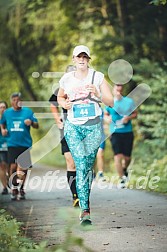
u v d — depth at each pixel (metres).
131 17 32.66
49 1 35.50
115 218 15.61
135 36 32.28
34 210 17.91
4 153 23.77
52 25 39.00
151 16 32.03
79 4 35.16
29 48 41.78
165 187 21.83
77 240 10.26
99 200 19.36
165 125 28.88
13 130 21.81
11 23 37.69
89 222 14.27
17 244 11.41
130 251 11.77
